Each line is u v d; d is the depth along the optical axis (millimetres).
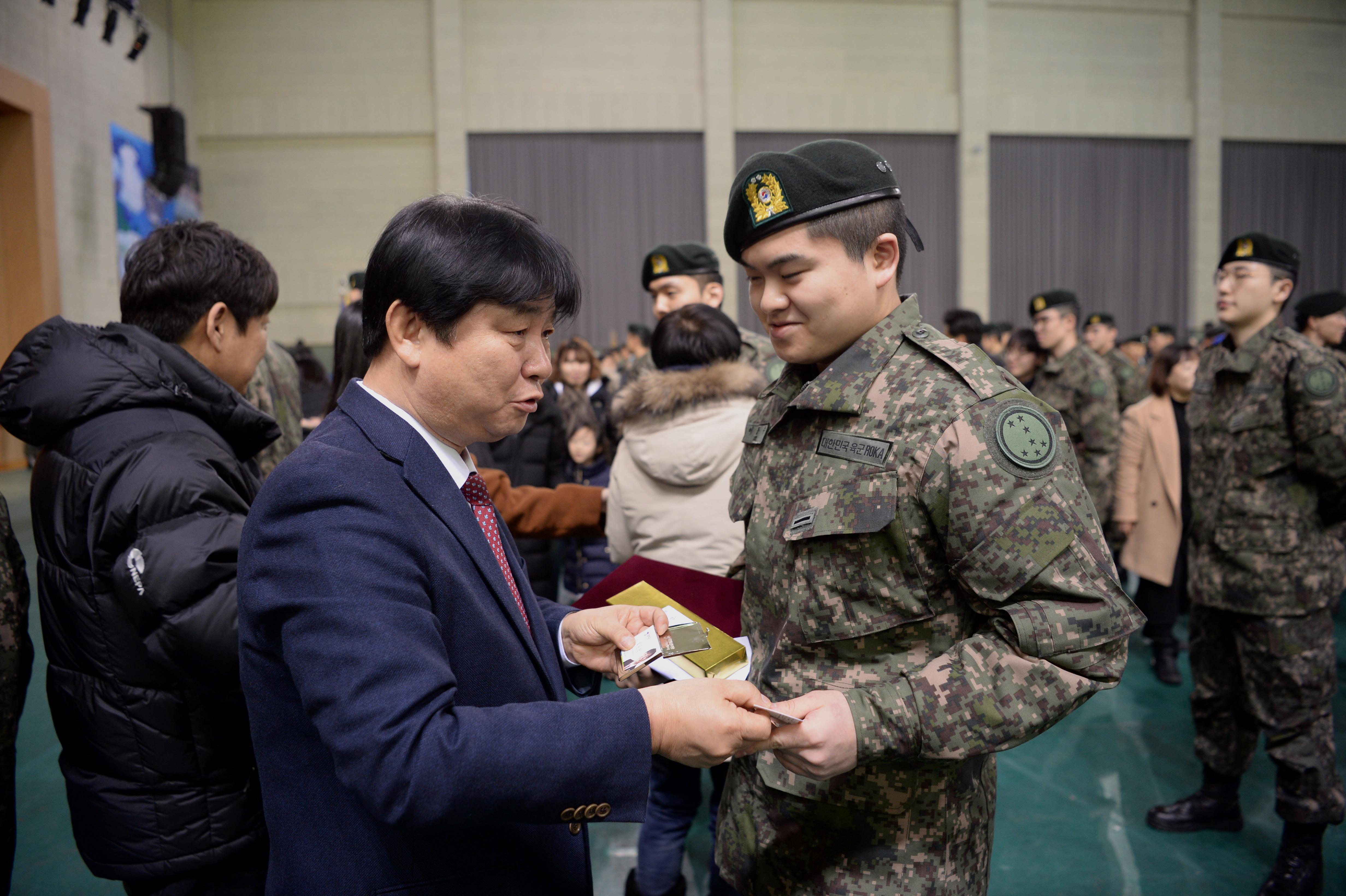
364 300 760
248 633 728
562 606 1067
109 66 8562
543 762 651
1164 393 3119
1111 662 811
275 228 11000
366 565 668
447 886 748
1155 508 3076
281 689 730
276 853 753
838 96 11414
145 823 1026
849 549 887
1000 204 11961
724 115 11148
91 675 1021
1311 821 1771
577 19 11125
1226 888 1867
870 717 797
